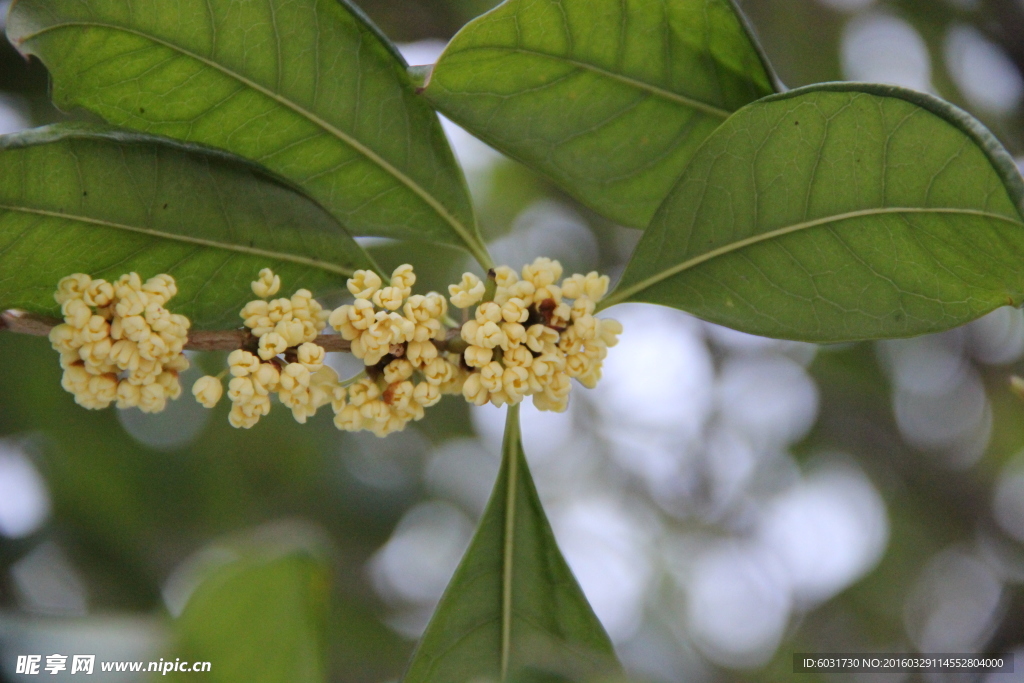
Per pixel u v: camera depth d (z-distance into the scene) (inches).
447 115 33.5
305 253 33.4
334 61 33.2
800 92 32.8
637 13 33.4
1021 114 41.1
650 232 33.4
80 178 32.7
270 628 31.5
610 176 34.0
